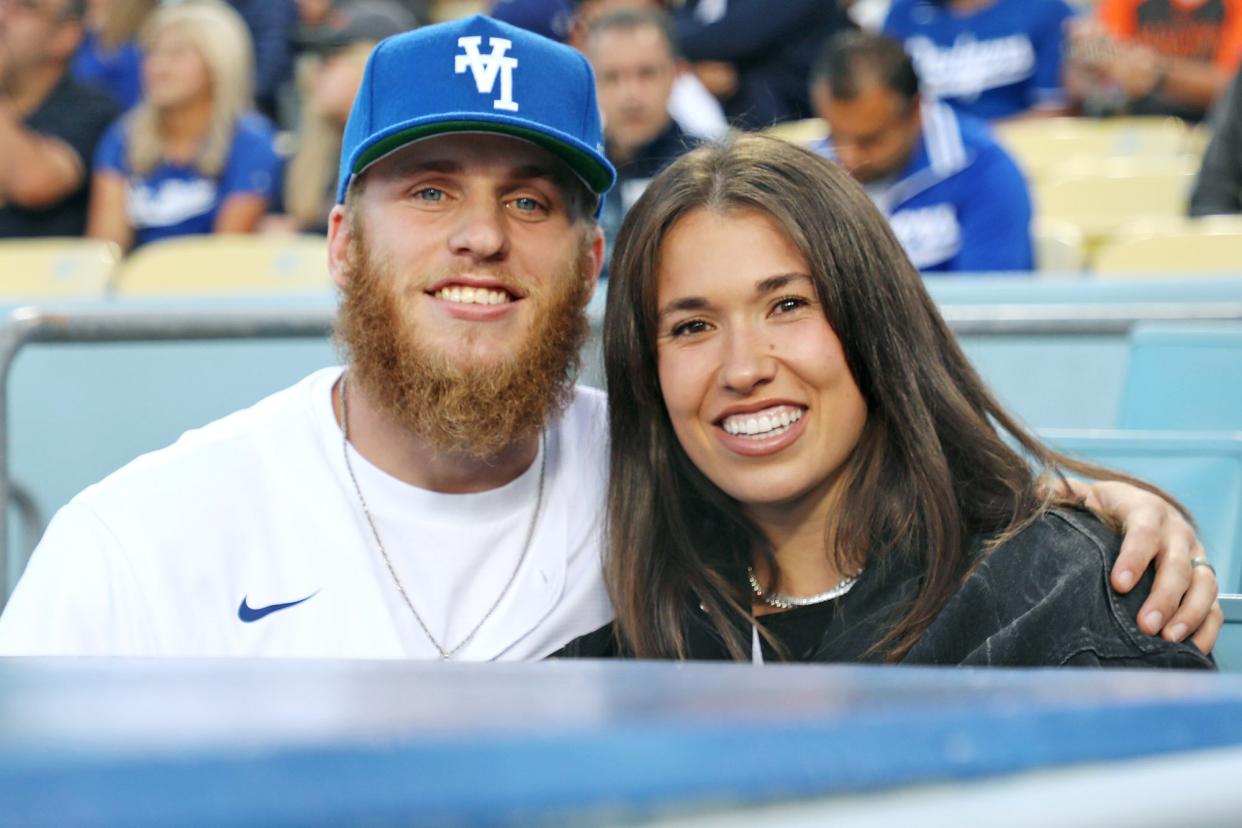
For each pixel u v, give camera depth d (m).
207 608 1.63
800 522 1.71
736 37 4.38
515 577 1.76
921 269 3.64
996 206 3.60
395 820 0.30
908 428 1.65
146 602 1.60
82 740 0.31
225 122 4.54
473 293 1.71
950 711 0.39
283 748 0.30
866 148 3.63
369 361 1.72
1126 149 4.66
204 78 4.51
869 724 0.36
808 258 1.61
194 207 4.56
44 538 1.65
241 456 1.72
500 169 1.73
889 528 1.67
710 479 1.71
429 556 1.73
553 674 0.47
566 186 1.78
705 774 0.33
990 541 1.62
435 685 0.42
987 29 4.83
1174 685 0.47
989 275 3.51
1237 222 3.81
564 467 1.84
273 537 1.69
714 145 1.71
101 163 4.68
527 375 1.72
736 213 1.62
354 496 1.74
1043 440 2.06
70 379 3.25
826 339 1.62
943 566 1.61
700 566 1.72
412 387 1.69
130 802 0.29
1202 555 1.53
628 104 3.75
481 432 1.69
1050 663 1.48
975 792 0.37
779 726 0.35
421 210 1.73
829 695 0.41
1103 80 4.85
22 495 3.08
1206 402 2.33
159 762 0.30
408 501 1.73
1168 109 4.89
